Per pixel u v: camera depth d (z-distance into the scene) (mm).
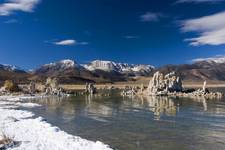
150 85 120188
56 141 30281
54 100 90000
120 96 109750
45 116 51219
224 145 30375
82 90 163000
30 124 40094
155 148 29312
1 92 123375
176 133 36281
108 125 41938
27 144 28797
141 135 35188
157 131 37562
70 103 78188
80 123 43625
